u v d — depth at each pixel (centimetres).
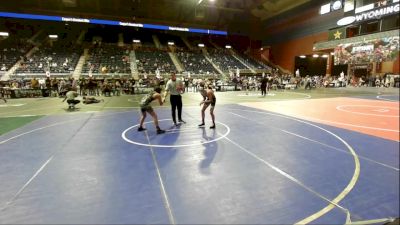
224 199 370
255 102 1606
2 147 629
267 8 4403
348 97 1894
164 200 368
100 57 3681
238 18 4700
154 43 4731
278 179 436
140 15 4262
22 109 1324
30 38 4044
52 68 3070
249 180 432
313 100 1711
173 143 657
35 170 479
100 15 4059
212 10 4319
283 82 2997
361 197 374
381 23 2655
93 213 335
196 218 323
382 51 2562
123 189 402
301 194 383
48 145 646
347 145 637
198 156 555
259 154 567
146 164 508
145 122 950
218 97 1955
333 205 353
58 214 332
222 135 739
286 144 646
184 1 3831
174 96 879
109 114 1151
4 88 2006
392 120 980
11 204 355
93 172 469
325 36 3491
